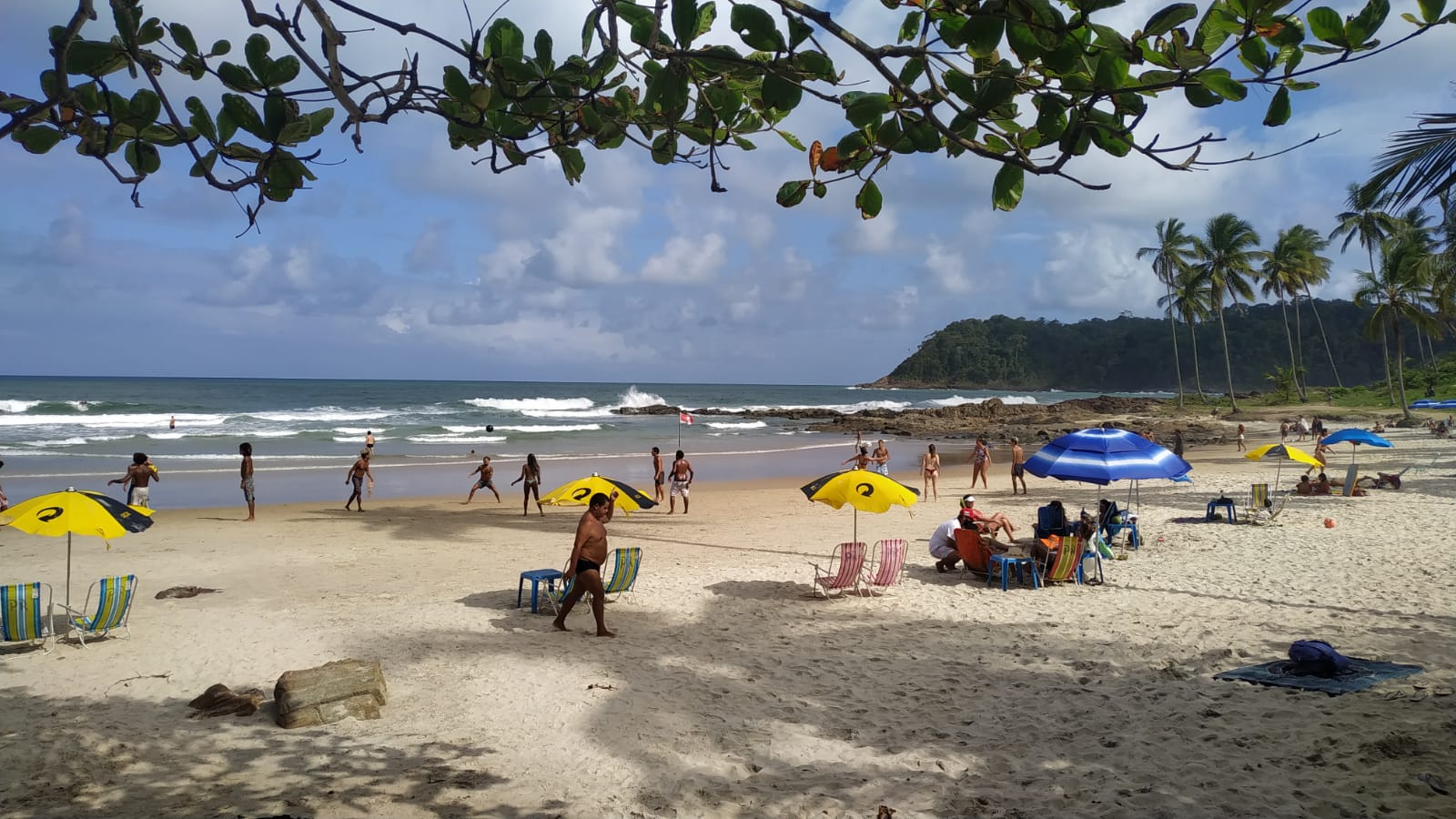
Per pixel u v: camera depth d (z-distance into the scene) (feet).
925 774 17.53
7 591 25.45
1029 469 38.24
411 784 17.38
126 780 17.48
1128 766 17.43
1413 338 431.84
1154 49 5.45
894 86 6.21
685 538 51.52
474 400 256.93
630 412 245.04
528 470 62.18
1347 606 30.19
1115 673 23.67
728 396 485.56
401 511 64.44
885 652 26.73
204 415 170.71
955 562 39.55
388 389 417.69
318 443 122.52
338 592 35.94
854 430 179.93
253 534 51.83
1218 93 5.51
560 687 23.47
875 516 61.41
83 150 6.98
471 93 6.66
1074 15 5.18
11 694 22.76
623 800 16.65
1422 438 117.39
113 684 23.68
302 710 20.65
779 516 62.08
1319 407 202.90
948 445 147.33
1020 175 6.53
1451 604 29.76
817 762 18.38
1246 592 33.27
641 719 21.06
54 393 275.80
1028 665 24.89
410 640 28.30
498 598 34.86
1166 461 37.27
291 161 6.85
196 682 23.93
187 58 6.39
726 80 7.27
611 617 31.60
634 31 6.34
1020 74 6.16
